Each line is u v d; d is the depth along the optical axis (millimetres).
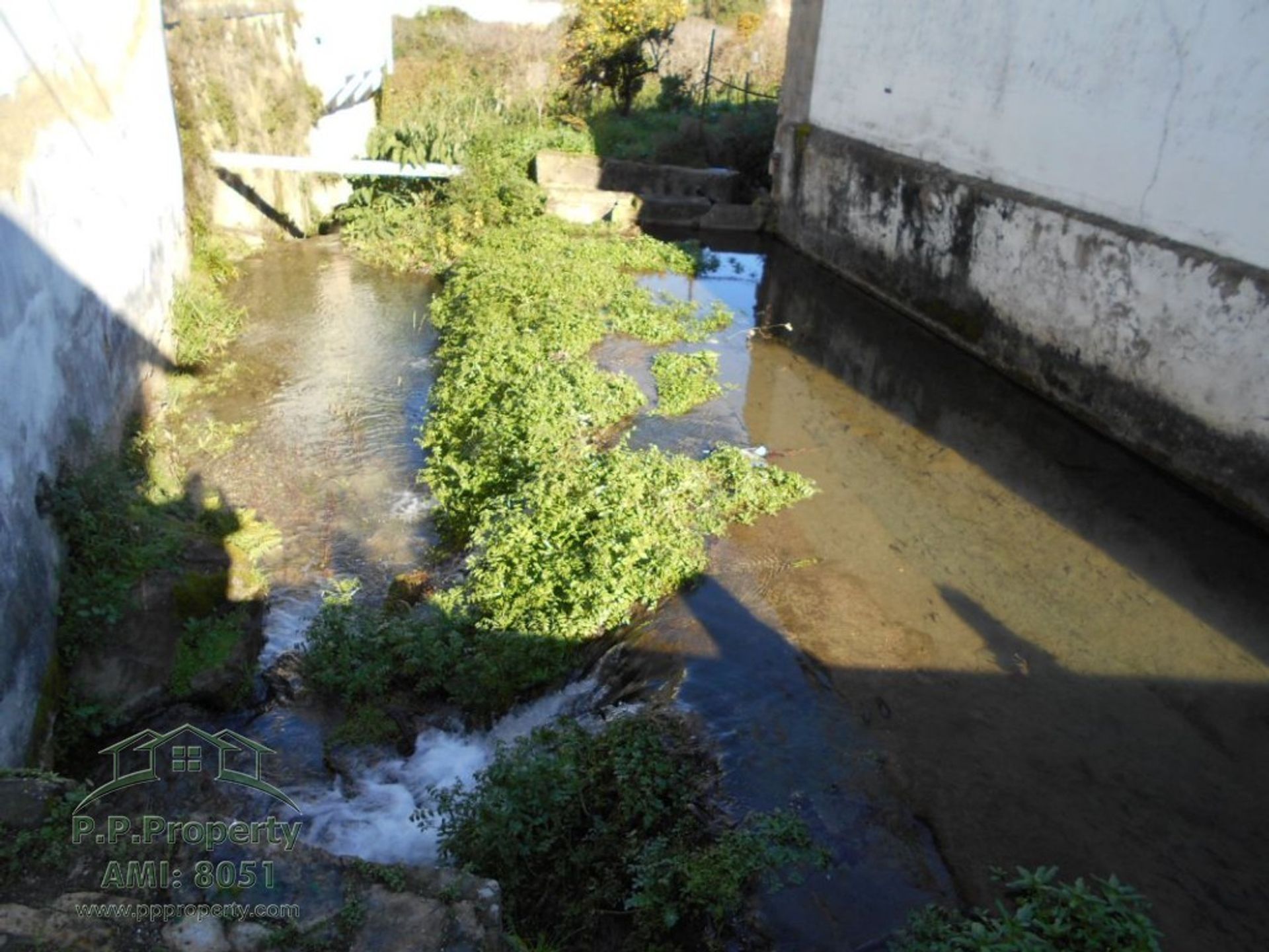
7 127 6402
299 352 11727
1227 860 4855
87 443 7355
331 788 5879
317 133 17016
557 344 10906
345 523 8367
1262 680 6180
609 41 19594
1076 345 9609
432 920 3641
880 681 6035
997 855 4801
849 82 14039
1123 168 8797
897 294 13070
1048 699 5945
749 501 8023
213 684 6395
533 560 7047
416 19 24234
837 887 4531
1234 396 7773
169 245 11516
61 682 6141
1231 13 7445
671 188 17281
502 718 6324
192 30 13680
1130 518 8023
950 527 7855
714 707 5711
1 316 5926
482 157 15680
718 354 11391
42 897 3590
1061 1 9359
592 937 4520
